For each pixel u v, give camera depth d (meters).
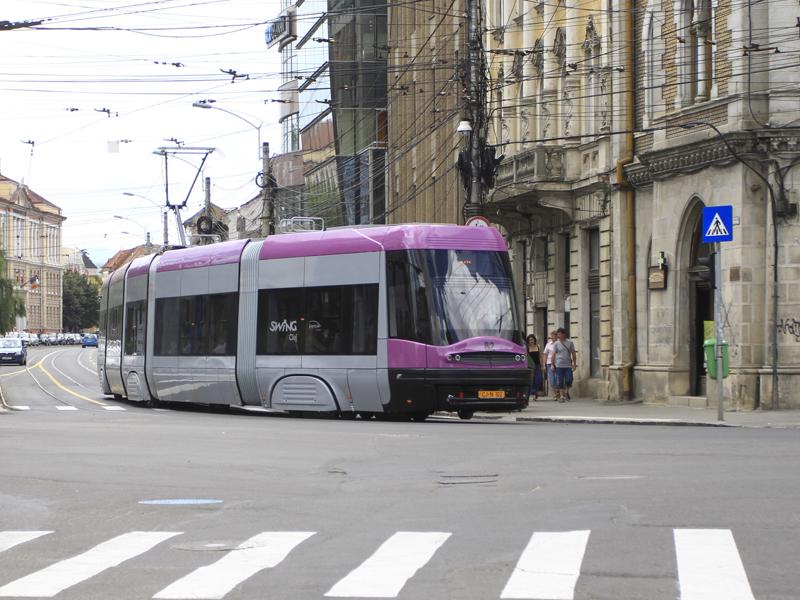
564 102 42.53
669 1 35.44
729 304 31.55
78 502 14.87
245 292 32.41
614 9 38.44
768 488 13.84
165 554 11.16
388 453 19.77
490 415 33.78
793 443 19.45
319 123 83.19
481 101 35.16
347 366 29.27
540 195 41.62
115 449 21.31
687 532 11.26
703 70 33.53
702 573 9.50
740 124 31.00
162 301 37.16
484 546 11.02
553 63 43.59
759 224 31.00
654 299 35.88
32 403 43.62
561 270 43.81
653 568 9.74
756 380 30.75
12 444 22.47
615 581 9.30
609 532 11.47
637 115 37.75
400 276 28.47
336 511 13.59
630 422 28.03
